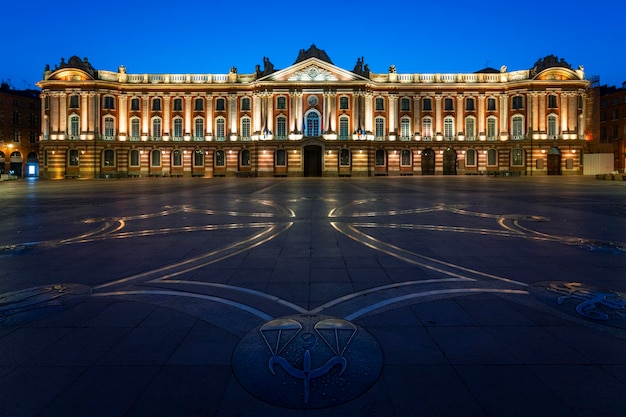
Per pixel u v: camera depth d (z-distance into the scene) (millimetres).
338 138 65562
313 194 26125
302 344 4520
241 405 3457
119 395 3609
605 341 4566
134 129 66938
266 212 16375
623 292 6172
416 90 67250
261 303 5812
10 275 7273
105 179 61188
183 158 67312
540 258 8352
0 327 5020
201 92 66750
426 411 3377
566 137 65188
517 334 4754
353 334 4762
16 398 3568
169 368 4051
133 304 5805
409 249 9250
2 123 76688
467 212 16156
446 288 6414
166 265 7938
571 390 3650
